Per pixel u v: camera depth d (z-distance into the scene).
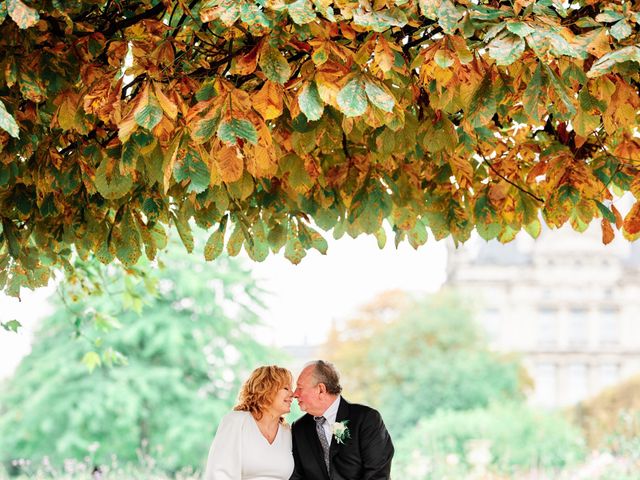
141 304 7.63
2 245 5.02
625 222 4.62
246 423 5.65
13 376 28.27
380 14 3.53
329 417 5.74
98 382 26.84
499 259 50.31
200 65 4.53
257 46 3.71
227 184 4.16
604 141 5.16
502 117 4.99
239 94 3.45
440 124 4.45
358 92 3.52
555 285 50.06
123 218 4.73
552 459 24.14
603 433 29.95
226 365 28.27
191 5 4.25
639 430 22.80
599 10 4.04
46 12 4.05
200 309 27.88
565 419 31.14
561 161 4.76
